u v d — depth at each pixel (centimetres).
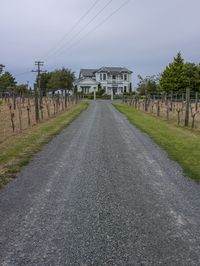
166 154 1123
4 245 457
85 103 5778
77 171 876
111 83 9862
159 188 728
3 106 3719
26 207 602
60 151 1160
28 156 1070
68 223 530
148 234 491
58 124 2080
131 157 1070
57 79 8275
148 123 2222
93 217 556
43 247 450
